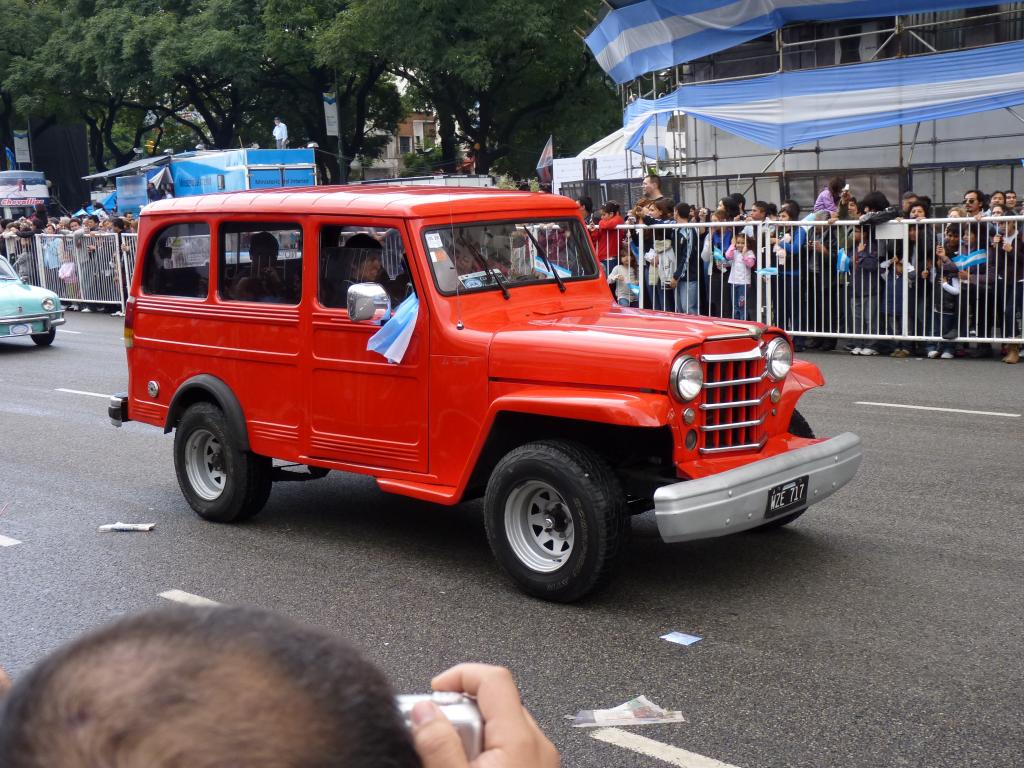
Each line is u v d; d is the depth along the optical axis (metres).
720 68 22.58
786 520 6.53
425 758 0.85
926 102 18.23
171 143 61.75
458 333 5.89
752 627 5.18
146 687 0.61
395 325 6.06
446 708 0.98
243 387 6.98
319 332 6.50
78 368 14.95
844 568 5.97
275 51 41.00
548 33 38.34
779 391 5.92
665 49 21.22
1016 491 7.29
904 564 6.00
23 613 5.77
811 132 19.36
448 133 45.28
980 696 4.34
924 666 4.65
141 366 7.66
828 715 4.22
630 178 25.34
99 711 0.60
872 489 7.49
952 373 11.73
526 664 4.86
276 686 0.63
